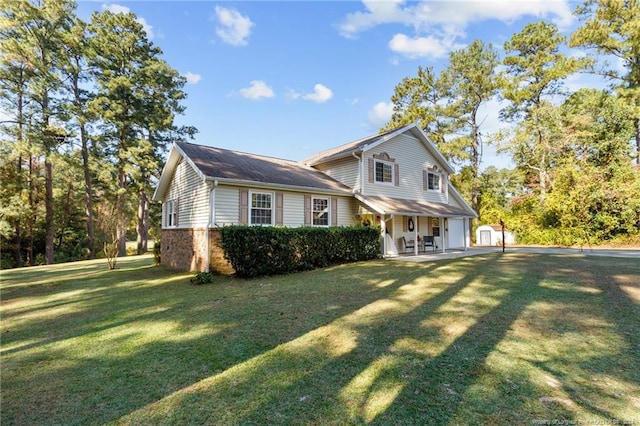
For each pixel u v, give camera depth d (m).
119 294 7.68
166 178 14.43
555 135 21.89
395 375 3.15
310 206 13.22
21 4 17.61
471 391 2.82
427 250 17.83
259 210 11.72
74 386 3.15
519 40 24.53
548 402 2.63
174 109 26.88
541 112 22.41
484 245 24.73
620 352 3.56
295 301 6.23
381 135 17.58
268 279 8.99
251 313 5.48
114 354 3.93
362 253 12.70
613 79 22.27
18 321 5.62
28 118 19.25
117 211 19.39
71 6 20.00
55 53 19.50
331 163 16.59
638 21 18.72
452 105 26.81
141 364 3.61
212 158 12.27
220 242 10.25
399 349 3.78
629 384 2.90
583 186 18.77
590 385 2.89
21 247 23.61
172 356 3.80
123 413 2.66
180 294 7.37
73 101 21.44
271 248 9.75
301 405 2.69
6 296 7.88
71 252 25.09
